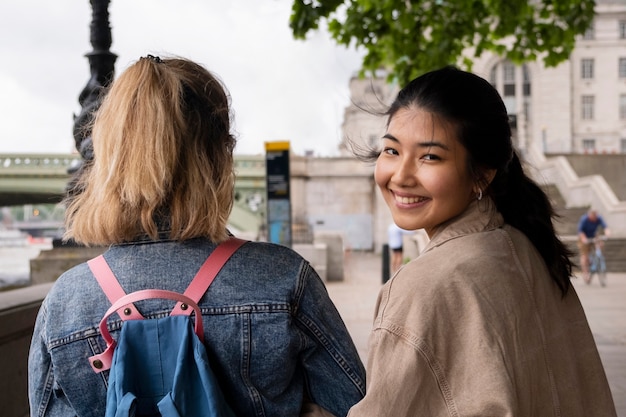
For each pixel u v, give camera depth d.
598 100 56.25
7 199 39.16
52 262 8.09
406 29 8.48
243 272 1.50
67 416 1.51
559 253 1.64
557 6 8.35
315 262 16.06
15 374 3.98
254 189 31.53
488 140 1.50
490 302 1.36
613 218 23.98
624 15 56.28
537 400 1.40
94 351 1.45
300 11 6.79
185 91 1.53
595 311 10.82
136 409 1.34
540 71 52.88
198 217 1.49
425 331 1.33
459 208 1.53
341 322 1.60
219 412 1.34
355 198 37.75
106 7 5.78
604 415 1.56
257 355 1.46
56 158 35.38
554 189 28.86
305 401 1.60
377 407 1.33
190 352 1.39
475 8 8.47
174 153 1.47
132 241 1.52
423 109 1.48
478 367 1.31
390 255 15.17
